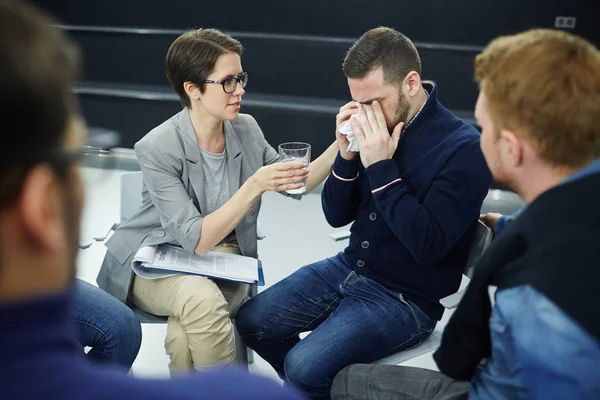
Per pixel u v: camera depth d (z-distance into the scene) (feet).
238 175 5.91
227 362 5.44
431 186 4.83
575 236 2.53
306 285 5.61
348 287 5.37
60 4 15.02
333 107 12.75
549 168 2.91
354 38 13.87
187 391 1.20
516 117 2.87
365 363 4.90
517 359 2.64
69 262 1.25
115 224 6.43
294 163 5.11
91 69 14.58
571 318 2.39
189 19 14.71
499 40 3.18
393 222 4.75
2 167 1.08
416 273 5.14
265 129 12.98
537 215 2.73
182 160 5.54
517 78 2.83
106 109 13.52
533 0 12.71
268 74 13.76
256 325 5.56
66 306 1.18
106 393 1.10
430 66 12.92
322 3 13.84
